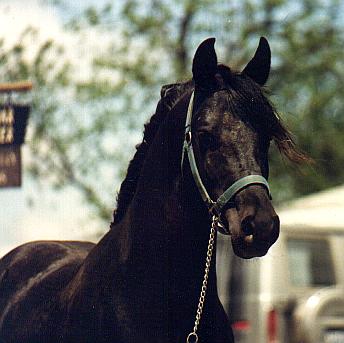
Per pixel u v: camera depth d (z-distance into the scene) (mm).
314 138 23375
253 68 5145
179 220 4949
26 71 21297
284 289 11125
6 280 6379
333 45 24406
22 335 5812
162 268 4969
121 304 5023
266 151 4809
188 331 4977
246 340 11078
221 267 11398
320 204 12695
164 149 5055
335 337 10969
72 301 5293
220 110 4777
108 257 5199
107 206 22469
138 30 23562
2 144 8719
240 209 4613
